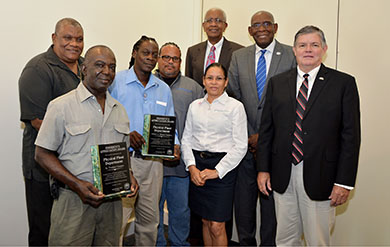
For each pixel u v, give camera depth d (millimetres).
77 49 2033
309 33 1825
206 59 2893
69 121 1446
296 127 1874
